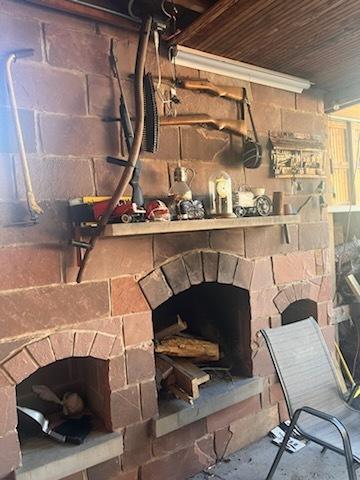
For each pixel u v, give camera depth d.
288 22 1.75
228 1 1.54
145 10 1.74
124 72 1.81
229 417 2.20
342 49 2.05
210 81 2.13
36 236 1.58
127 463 1.83
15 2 1.53
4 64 1.48
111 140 1.77
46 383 1.99
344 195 3.14
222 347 2.45
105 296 1.75
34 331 1.57
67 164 1.65
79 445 1.67
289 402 1.97
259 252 2.30
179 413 1.91
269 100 2.38
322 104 2.67
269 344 2.08
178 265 1.97
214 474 2.05
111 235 1.51
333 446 1.76
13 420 1.52
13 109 1.48
